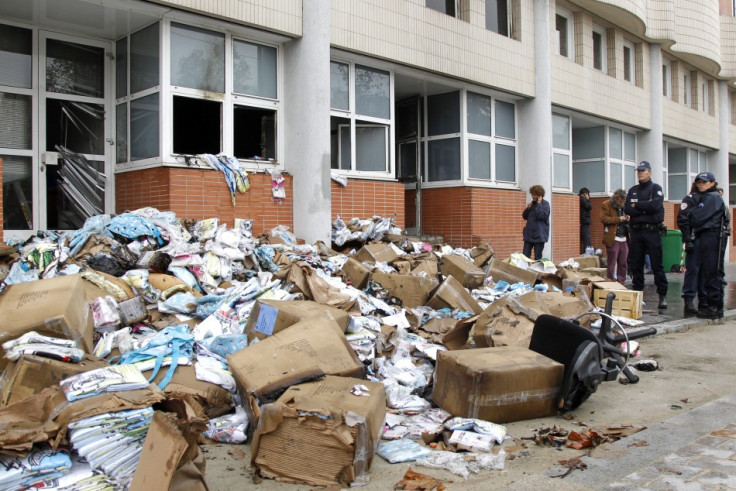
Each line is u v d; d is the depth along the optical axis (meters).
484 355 4.43
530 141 13.58
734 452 3.70
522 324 5.23
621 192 11.21
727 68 22.66
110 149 8.80
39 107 8.14
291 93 9.20
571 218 15.13
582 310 6.39
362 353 4.81
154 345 4.26
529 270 8.70
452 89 12.41
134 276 5.57
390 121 10.95
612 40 16.55
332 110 9.98
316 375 3.83
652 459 3.60
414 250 9.54
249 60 8.91
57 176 8.30
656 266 9.28
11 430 2.66
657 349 6.83
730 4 23.39
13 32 7.96
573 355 4.38
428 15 10.98
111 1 7.39
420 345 5.51
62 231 7.64
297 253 7.76
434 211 12.74
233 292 5.75
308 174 9.02
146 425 2.88
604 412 4.56
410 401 4.39
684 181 21.97
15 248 6.03
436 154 12.80
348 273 7.31
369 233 9.42
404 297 6.98
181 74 8.12
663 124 19.17
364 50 9.91
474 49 11.90
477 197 12.30
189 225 7.38
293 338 4.18
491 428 3.92
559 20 14.89
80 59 8.55
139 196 8.30
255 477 3.26
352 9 9.73
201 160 8.16
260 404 3.62
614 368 5.05
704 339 7.41
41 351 3.52
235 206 8.49
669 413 4.55
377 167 10.80
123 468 2.78
